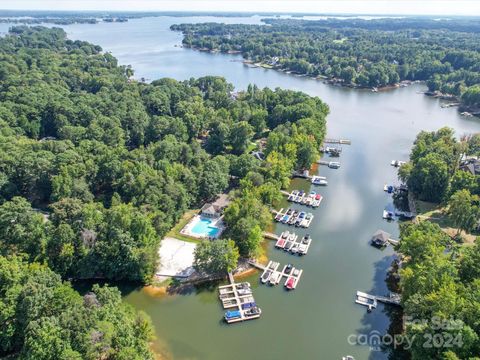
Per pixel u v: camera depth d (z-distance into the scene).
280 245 135.75
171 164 169.88
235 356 94.81
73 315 84.00
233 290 113.94
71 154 160.25
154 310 108.06
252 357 94.62
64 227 112.94
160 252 128.88
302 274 123.38
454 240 135.62
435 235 114.94
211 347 97.06
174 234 139.12
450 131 199.12
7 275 93.00
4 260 97.12
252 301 109.94
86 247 114.69
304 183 185.12
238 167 173.62
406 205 166.50
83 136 196.75
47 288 91.88
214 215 149.75
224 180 163.00
